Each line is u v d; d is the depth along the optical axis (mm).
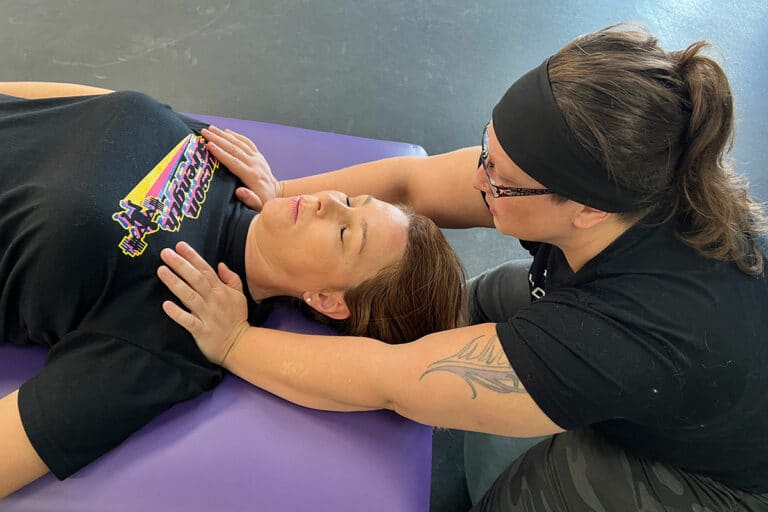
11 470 855
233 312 1040
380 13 2264
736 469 898
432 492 1483
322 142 1551
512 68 2250
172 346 988
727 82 706
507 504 1078
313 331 1199
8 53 1856
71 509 897
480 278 1501
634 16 2439
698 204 762
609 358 757
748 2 2541
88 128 1059
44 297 962
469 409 848
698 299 770
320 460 993
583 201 752
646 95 679
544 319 815
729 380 787
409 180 1295
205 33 2049
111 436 920
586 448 1032
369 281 1141
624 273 799
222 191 1202
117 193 994
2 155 1022
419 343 927
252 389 1056
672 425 845
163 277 963
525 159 744
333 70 2094
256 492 945
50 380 896
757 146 2156
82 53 1907
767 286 820
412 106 2096
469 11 2350
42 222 939
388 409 1066
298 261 1112
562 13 2416
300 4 2203
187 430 987
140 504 912
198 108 1898
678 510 932
